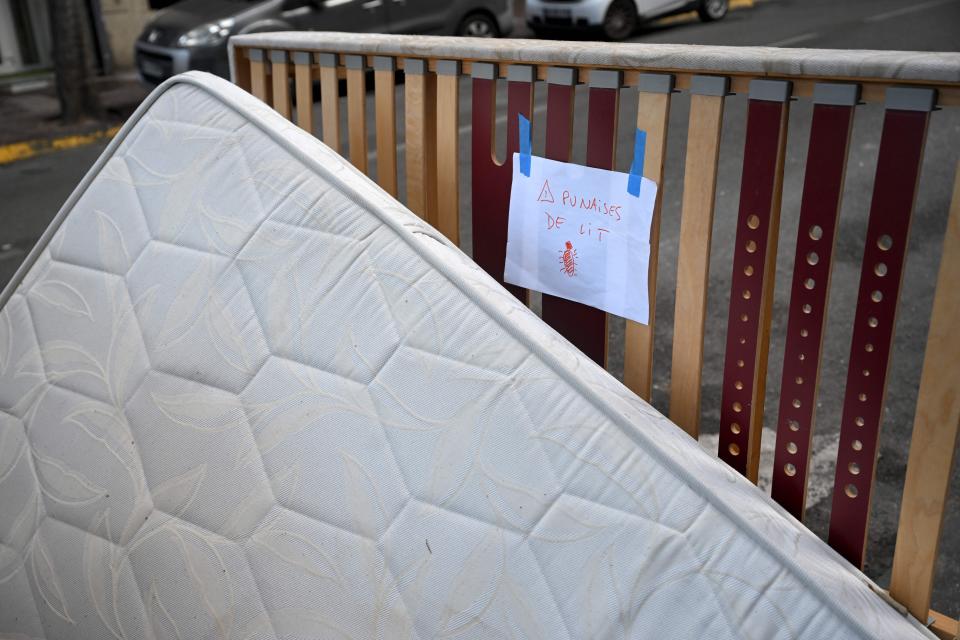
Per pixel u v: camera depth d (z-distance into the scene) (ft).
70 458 5.42
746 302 4.64
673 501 3.96
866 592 4.09
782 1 39.93
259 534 4.66
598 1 30.99
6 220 17.92
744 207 4.52
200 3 26.25
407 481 4.39
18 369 5.90
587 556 3.95
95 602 5.09
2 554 5.54
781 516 4.27
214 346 5.17
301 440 4.71
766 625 3.63
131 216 5.88
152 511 5.01
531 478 4.17
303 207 5.28
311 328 4.94
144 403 5.27
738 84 4.42
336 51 6.34
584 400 4.28
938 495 4.09
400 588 4.23
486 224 5.82
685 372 4.97
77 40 26.20
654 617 3.76
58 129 26.00
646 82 4.67
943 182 17.16
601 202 5.03
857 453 4.35
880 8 36.24
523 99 5.31
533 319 4.70
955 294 3.84
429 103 6.02
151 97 6.33
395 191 6.45
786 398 4.61
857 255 14.08
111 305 5.67
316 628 4.37
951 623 4.51
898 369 10.79
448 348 4.59
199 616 4.70
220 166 5.68
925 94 3.75
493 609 4.02
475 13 29.09
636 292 5.03
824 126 4.11
